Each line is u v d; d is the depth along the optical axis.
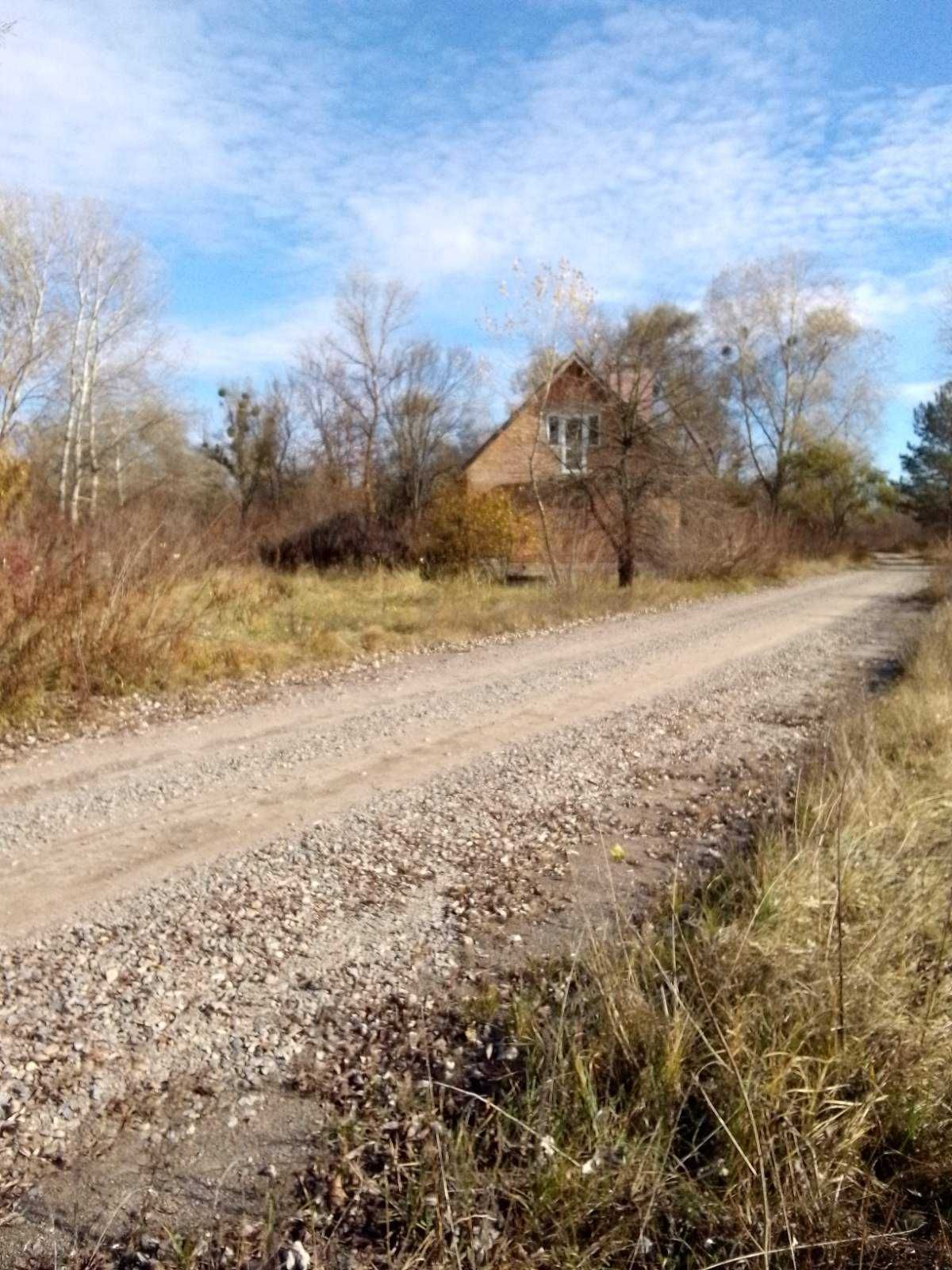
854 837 4.59
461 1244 2.42
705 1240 2.52
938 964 3.56
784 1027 3.16
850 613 18.61
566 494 21.62
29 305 26.72
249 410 39.44
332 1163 2.73
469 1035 3.34
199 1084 3.04
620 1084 2.97
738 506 28.50
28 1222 2.46
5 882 4.49
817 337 42.34
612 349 21.17
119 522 10.43
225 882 4.59
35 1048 3.14
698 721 8.45
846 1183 2.70
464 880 4.75
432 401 30.30
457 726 7.98
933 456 59.03
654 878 4.82
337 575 22.62
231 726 7.75
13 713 7.51
